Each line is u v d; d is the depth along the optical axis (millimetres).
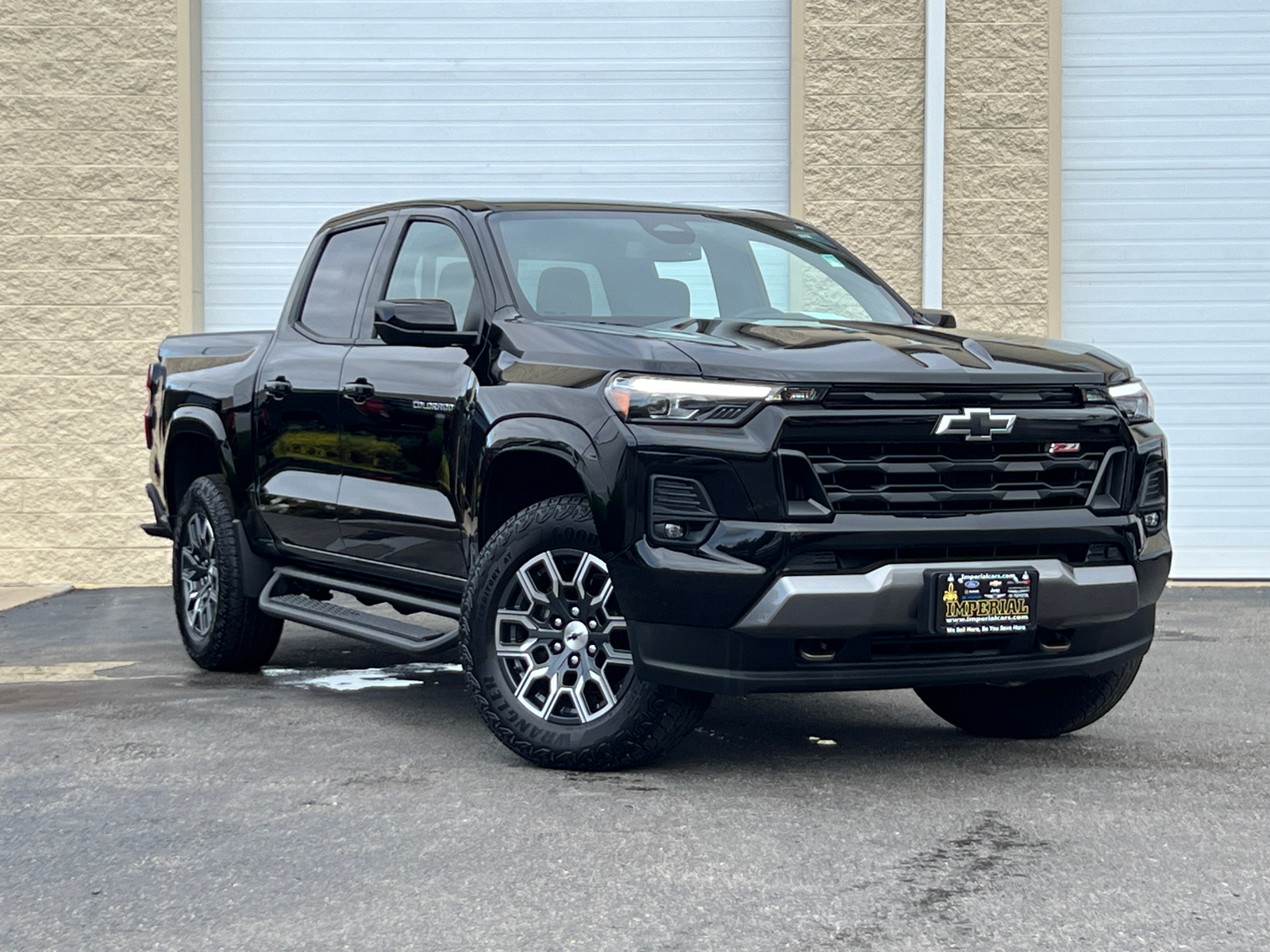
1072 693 5199
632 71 11078
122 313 10852
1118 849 3887
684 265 5707
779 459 4305
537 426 4762
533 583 4805
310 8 11086
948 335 5043
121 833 4086
